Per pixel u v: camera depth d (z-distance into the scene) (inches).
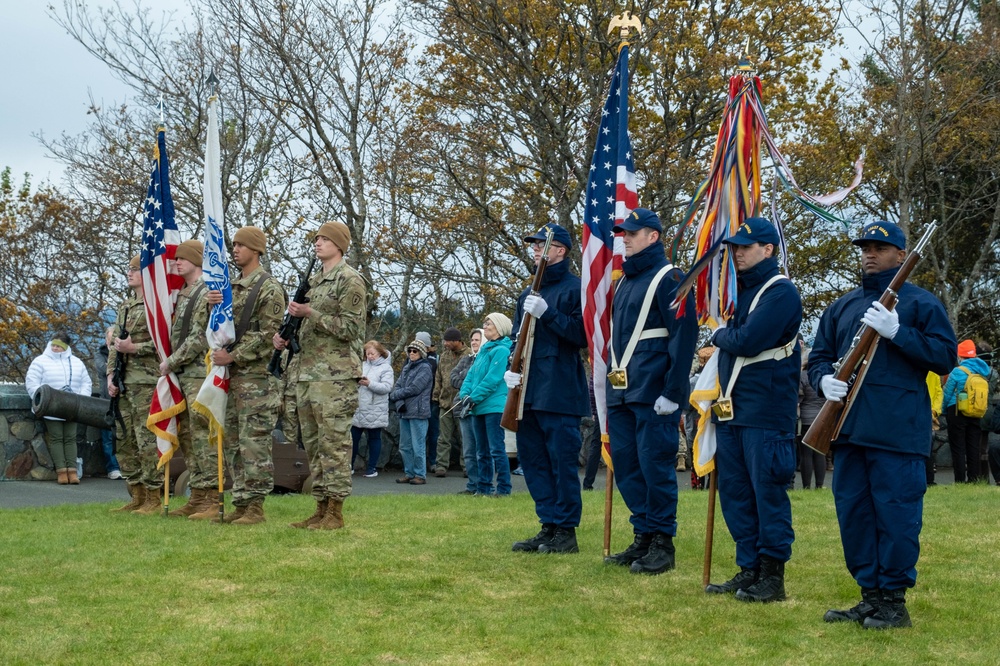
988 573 259.0
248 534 299.4
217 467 346.3
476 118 810.8
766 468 227.1
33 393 484.7
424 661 180.7
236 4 1038.4
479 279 805.2
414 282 868.6
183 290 358.6
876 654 186.2
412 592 230.7
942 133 855.7
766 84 821.2
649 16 806.5
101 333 954.1
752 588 228.2
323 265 321.7
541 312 276.8
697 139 860.6
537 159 820.0
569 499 282.8
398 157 804.0
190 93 882.1
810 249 901.8
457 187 823.7
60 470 497.0
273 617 206.2
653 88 834.8
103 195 969.5
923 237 203.9
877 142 850.1
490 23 778.2
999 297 965.2
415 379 551.5
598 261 286.8
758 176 268.4
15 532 304.2
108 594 223.9
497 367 453.7
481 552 277.9
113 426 448.8
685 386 252.1
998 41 834.8
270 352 326.6
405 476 562.6
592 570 257.8
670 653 186.2
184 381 343.0
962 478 544.7
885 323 202.8
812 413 508.1
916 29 828.6
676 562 270.2
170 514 345.4
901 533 205.3
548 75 789.2
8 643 186.5
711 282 265.0
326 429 311.4
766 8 830.5
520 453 291.7
